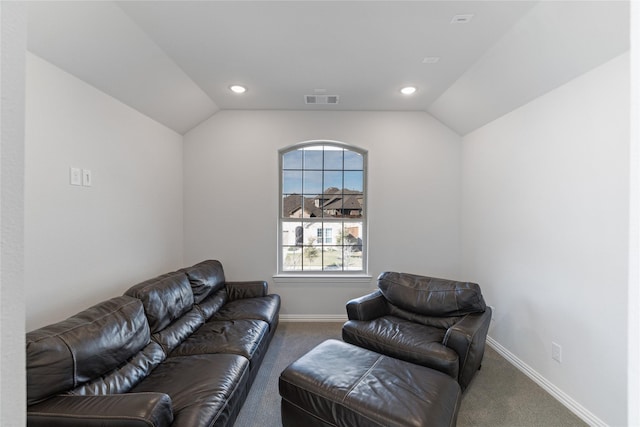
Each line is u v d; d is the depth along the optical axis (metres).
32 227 1.68
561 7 1.62
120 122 2.38
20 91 0.42
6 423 0.41
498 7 1.71
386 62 2.36
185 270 2.69
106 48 1.92
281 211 3.63
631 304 0.59
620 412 1.64
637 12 0.57
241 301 3.00
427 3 1.68
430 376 1.66
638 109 0.57
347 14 1.78
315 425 1.56
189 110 3.10
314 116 3.47
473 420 1.82
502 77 2.33
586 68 1.81
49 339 1.30
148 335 1.84
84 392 1.35
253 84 2.77
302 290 3.50
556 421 1.82
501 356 2.64
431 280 2.61
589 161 1.82
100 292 2.18
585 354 1.84
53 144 1.80
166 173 3.10
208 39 2.04
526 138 2.38
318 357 1.86
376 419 1.36
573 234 1.93
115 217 2.34
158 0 1.65
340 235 3.69
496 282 2.78
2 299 0.41
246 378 1.85
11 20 0.41
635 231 0.58
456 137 3.48
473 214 3.20
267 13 1.77
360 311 2.52
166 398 1.25
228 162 3.46
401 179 3.48
